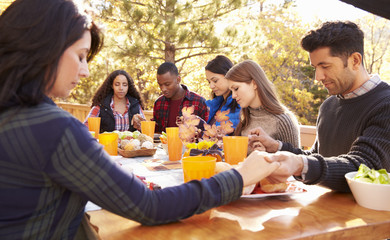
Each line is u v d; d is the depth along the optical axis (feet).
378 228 2.39
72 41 2.16
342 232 2.28
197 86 30.12
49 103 2.21
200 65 28.96
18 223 2.06
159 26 19.71
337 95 4.50
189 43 21.15
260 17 45.65
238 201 2.94
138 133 6.40
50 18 2.08
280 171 2.84
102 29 2.57
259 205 2.83
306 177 2.96
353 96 4.19
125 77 10.16
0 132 1.93
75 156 1.98
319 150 4.96
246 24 23.76
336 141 4.47
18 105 2.03
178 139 4.89
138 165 4.68
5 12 2.13
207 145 4.01
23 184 1.99
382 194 2.61
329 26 3.83
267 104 5.49
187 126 4.18
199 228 2.35
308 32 3.98
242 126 6.00
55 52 2.07
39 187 2.04
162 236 2.22
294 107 44.52
